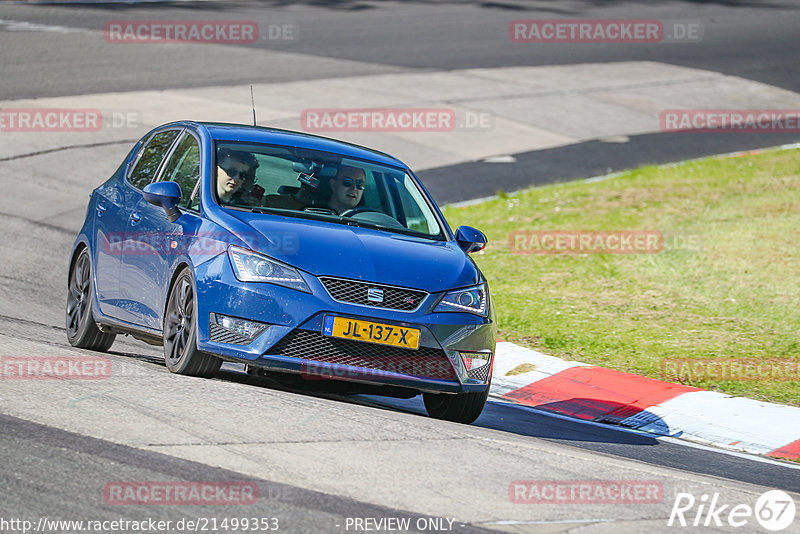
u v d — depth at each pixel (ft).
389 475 64.49
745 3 505.66
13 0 402.52
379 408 92.32
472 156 253.65
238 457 64.28
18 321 115.44
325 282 81.20
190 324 83.25
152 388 77.77
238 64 321.52
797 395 110.93
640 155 266.16
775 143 284.41
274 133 98.84
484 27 419.33
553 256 172.35
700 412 104.99
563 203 213.25
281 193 90.58
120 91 274.98
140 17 387.14
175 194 88.17
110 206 100.94
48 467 59.41
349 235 86.33
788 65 384.68
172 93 278.05
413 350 82.69
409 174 100.58
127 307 93.81
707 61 383.65
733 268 163.53
